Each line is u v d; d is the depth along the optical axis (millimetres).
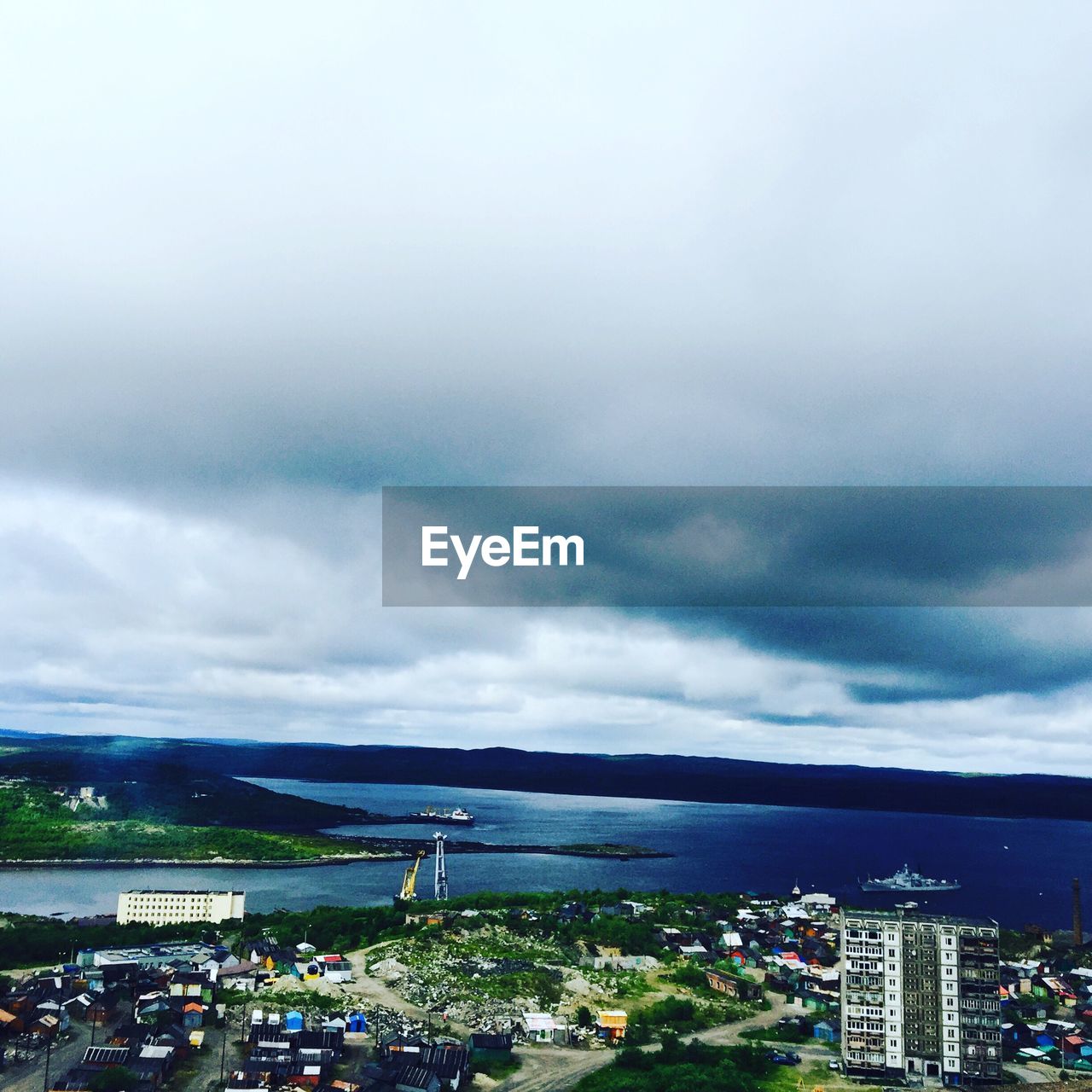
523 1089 194750
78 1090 186125
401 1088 191625
